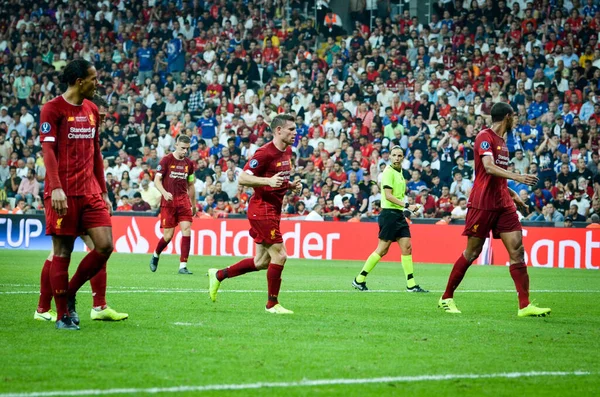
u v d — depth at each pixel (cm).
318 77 4141
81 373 802
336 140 3819
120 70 4666
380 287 1973
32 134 4381
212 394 720
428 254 3094
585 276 2469
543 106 3719
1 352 916
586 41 3934
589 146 3541
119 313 1209
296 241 3297
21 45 4919
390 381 793
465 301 1638
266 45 4444
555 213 3222
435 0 4388
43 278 1189
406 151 3712
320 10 4522
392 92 4016
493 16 4144
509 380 815
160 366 844
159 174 2306
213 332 1098
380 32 4297
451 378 816
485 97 3844
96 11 4934
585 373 862
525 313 1364
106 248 1123
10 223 3694
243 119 4081
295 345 998
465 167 3484
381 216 1880
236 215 3456
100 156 1152
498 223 1385
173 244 3450
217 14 4678
